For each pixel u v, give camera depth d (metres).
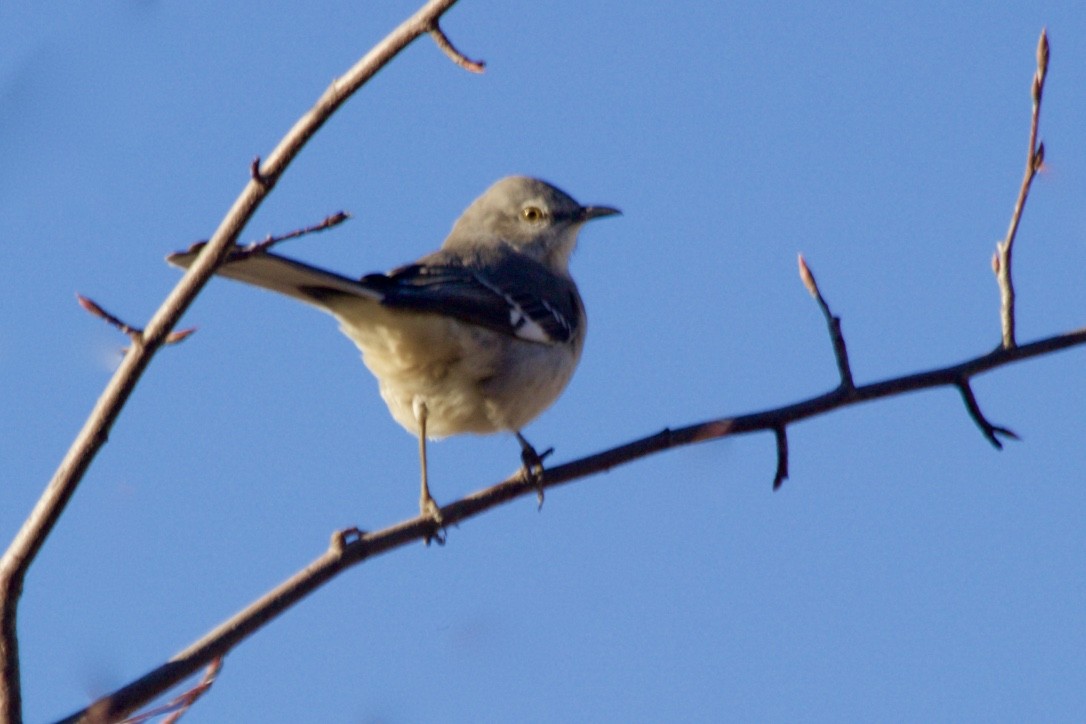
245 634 7.38
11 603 5.96
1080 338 8.37
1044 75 7.66
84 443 6.00
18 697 6.00
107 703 6.79
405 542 8.48
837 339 8.57
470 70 5.88
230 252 5.99
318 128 5.82
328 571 7.84
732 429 8.76
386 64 5.84
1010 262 8.34
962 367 8.39
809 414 8.62
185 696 6.51
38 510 5.98
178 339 6.62
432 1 5.81
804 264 8.60
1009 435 8.36
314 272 9.79
